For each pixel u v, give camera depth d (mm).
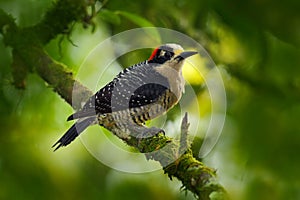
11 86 10914
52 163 10977
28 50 10195
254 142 10586
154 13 11727
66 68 10266
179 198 11727
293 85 11141
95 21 11266
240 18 8531
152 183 11641
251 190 10750
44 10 11031
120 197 11328
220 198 7383
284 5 8031
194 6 9352
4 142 10703
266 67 10914
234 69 11852
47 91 11469
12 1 11070
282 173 10430
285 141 10453
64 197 10703
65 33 10586
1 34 10539
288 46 10445
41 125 11289
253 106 10883
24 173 10492
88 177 11375
